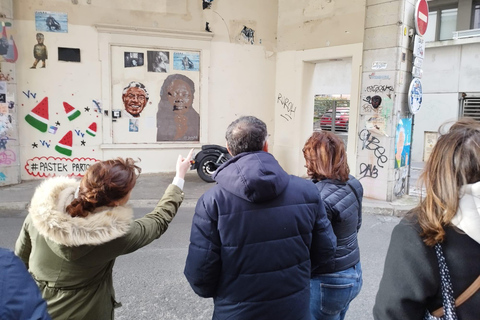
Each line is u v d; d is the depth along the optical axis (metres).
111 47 8.75
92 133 8.82
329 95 16.16
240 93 9.84
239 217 1.66
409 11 7.05
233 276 1.69
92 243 1.54
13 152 8.06
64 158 8.71
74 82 8.57
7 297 1.00
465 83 13.42
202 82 9.46
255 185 1.62
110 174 1.65
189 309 3.39
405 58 7.16
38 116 8.45
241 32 9.66
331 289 2.09
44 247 1.66
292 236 1.72
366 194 7.61
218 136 9.79
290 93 9.59
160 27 9.05
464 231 1.10
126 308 3.38
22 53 8.18
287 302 1.69
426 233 1.18
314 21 8.79
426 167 1.25
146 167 9.29
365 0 7.55
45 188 1.66
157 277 4.04
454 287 1.12
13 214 6.34
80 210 1.59
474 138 1.16
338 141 2.26
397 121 7.21
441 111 13.99
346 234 2.14
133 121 9.10
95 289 1.73
